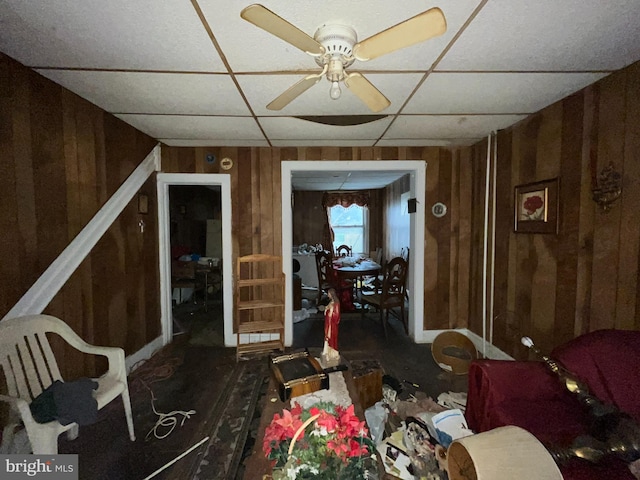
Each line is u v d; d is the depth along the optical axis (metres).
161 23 1.33
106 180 2.48
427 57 1.62
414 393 2.44
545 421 1.46
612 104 1.80
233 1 1.19
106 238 2.48
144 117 2.51
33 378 1.70
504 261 2.84
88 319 2.28
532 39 1.46
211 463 1.75
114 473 1.67
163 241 3.35
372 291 5.29
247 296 3.40
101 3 1.20
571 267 2.10
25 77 1.75
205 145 3.26
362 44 1.17
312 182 5.73
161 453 1.82
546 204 2.29
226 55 1.59
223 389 2.53
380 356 3.13
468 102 2.20
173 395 2.44
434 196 3.42
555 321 2.24
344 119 2.52
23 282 1.77
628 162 1.72
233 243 3.38
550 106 2.26
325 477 0.96
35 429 1.42
